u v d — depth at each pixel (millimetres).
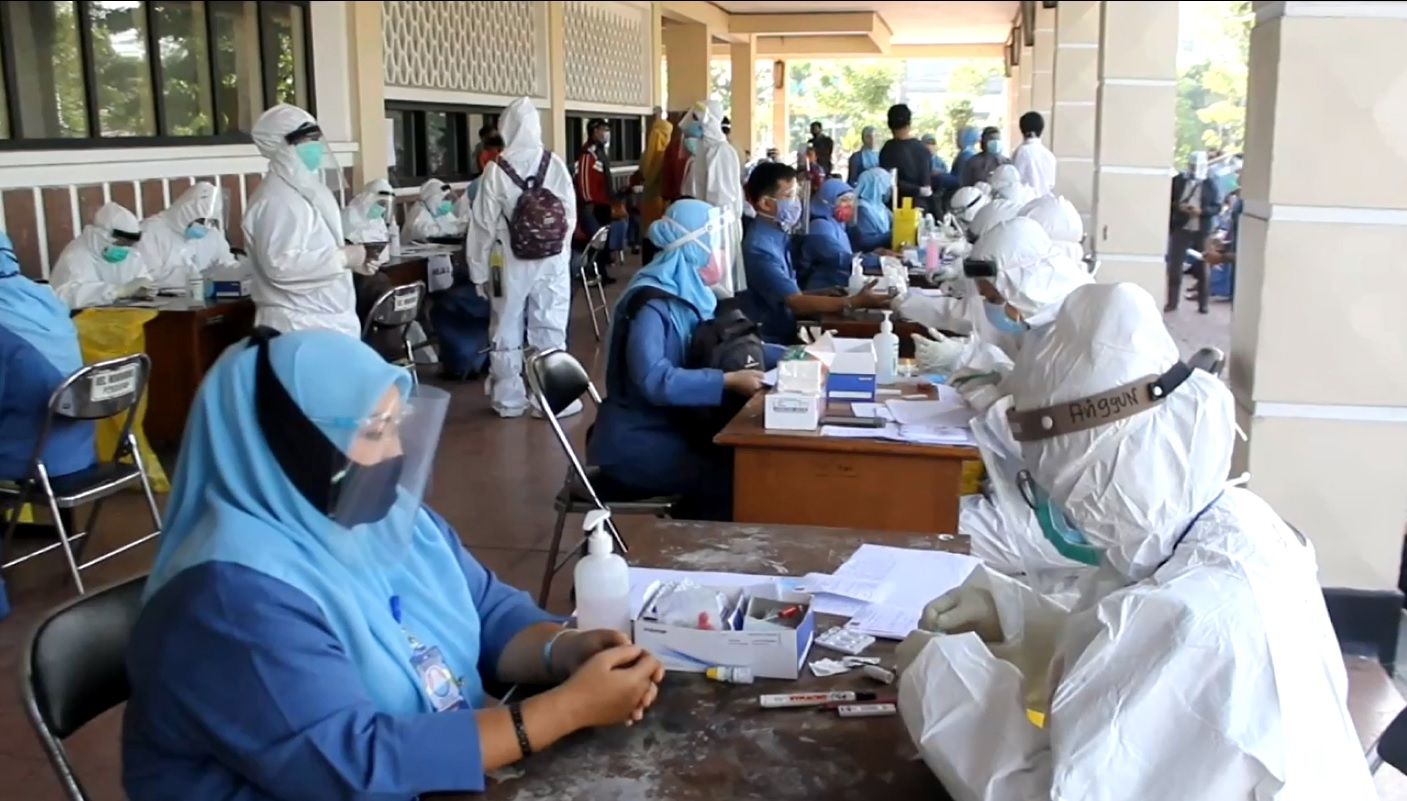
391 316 5617
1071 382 1228
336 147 8102
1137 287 1281
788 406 2822
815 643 1659
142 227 5684
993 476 1424
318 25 7887
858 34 18422
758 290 4809
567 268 6148
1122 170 6566
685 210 3357
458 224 8086
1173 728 1096
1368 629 3211
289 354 1280
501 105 10523
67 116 5961
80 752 2723
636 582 1884
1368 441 3143
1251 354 3191
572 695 1376
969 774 1204
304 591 1287
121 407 3641
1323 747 1138
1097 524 1250
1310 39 2939
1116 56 6438
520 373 6047
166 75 6625
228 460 1291
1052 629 1496
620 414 3299
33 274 5711
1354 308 3072
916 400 3084
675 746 1395
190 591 1243
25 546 4109
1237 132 19000
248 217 4797
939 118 32531
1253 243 3195
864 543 2092
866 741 1406
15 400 3457
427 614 1546
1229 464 1235
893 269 5375
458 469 5102
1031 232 2863
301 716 1238
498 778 1325
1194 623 1115
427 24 9289
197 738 1250
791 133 31688
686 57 16422
